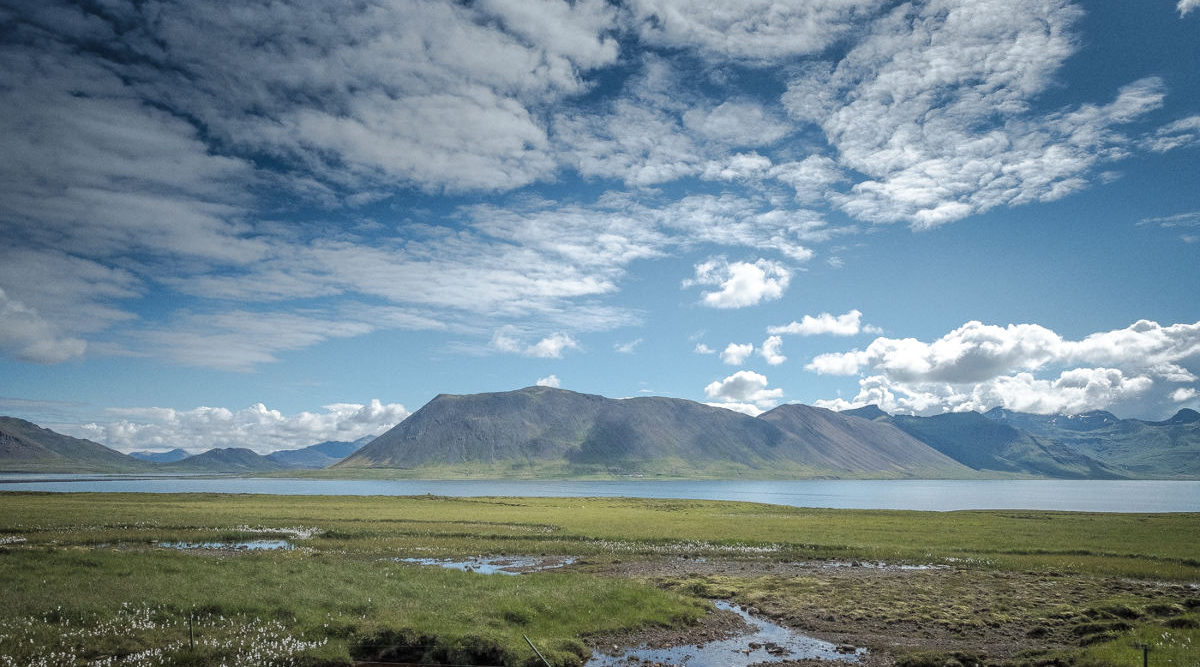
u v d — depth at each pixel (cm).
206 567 4088
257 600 3388
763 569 5466
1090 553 6219
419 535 7100
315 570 4241
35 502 10244
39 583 3438
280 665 2717
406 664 2875
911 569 5484
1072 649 3131
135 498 12188
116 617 3012
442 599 3669
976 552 6309
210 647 2784
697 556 6150
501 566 5428
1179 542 6931
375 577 4119
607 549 6450
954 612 3875
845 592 4416
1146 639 3136
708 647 3262
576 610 3619
